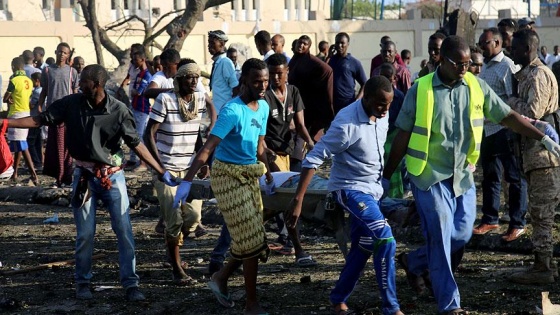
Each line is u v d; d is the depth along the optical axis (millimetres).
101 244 9352
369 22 30625
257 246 6359
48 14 25703
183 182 6254
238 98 6457
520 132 6383
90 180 6973
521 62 7211
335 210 6695
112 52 21391
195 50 26984
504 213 9680
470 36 14641
